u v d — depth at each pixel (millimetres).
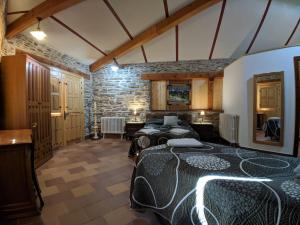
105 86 6926
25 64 3131
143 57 6309
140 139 4051
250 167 1639
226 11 4348
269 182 1303
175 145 2453
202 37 5250
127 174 3219
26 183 2035
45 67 3922
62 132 5250
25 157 2023
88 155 4414
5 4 3055
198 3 3963
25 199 2037
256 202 1120
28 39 4098
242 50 5848
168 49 5848
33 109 3391
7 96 3158
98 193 2537
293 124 3879
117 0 3619
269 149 4199
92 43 5102
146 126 5285
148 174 2006
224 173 1517
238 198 1179
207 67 6430
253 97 4457
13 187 2010
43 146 3793
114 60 6371
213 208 1292
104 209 2156
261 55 4320
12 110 3156
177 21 4258
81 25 4211
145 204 2039
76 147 5238
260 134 4348
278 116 4066
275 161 1799
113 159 4090
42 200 2197
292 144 3889
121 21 4285
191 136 4012
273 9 4375
